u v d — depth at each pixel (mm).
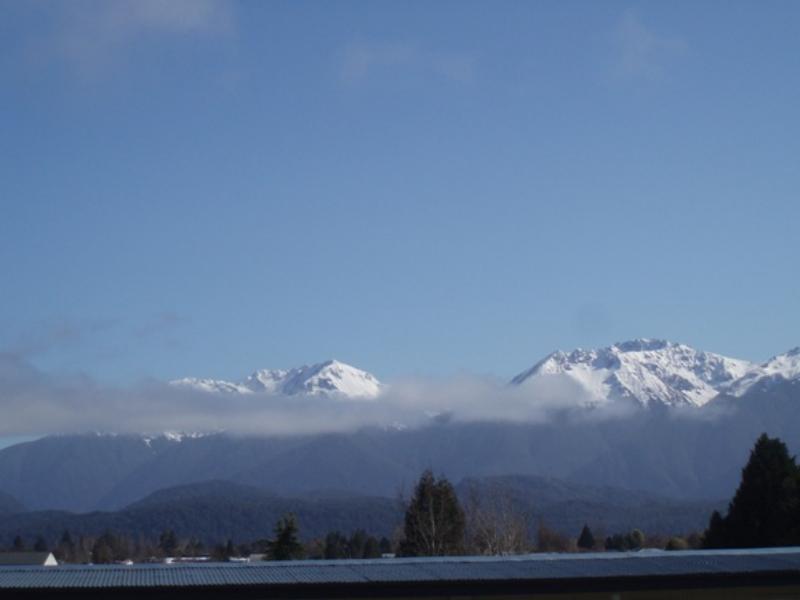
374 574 24469
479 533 72500
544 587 24203
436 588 23672
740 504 55812
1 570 24734
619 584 24562
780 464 55594
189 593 22344
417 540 71125
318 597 23031
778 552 29734
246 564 26281
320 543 118438
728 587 25219
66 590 21719
